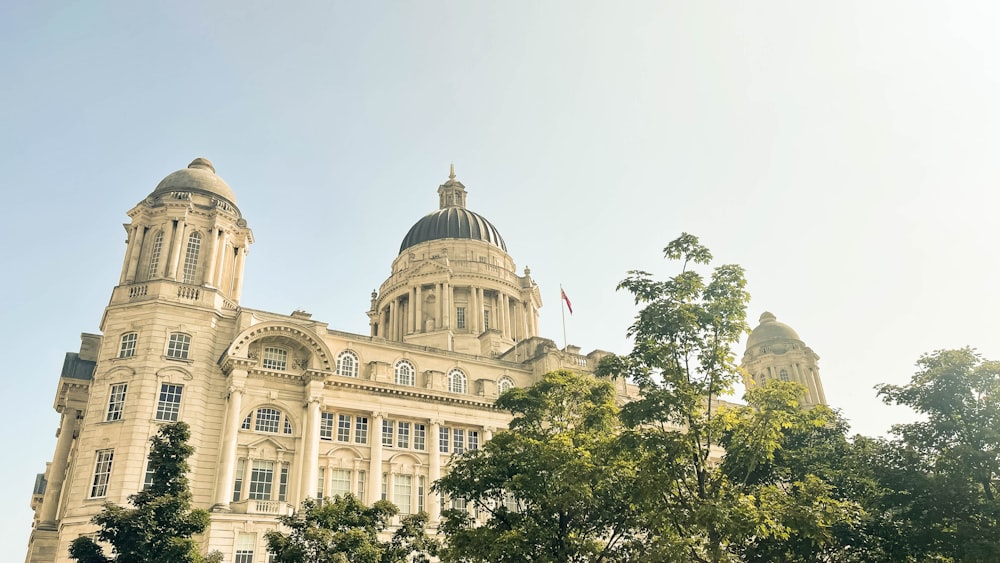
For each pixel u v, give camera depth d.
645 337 32.28
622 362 32.91
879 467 36.12
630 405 31.47
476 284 95.94
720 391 31.62
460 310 95.75
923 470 35.41
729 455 31.45
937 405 36.03
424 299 95.38
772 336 93.69
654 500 29.12
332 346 64.69
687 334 31.67
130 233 63.91
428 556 55.81
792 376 89.88
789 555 35.06
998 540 30.52
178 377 56.16
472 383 70.62
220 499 52.72
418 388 64.19
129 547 33.31
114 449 52.72
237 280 66.56
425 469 62.88
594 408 40.00
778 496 30.38
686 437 29.92
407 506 60.88
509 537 33.28
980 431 34.00
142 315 57.88
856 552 35.59
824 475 40.06
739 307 31.73
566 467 33.19
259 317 62.09
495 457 38.62
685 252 32.78
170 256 61.91
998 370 35.19
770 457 31.42
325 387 60.69
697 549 29.31
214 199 67.12
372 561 36.19
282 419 58.84
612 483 33.31
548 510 35.19
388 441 62.72
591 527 37.16
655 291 32.59
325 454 59.00
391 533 57.03
